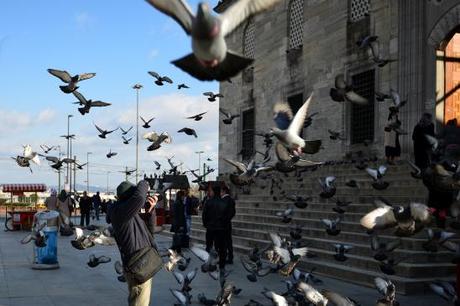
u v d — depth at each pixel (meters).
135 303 6.96
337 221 11.27
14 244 19.58
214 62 2.39
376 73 19.42
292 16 26.03
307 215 15.98
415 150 13.95
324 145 22.41
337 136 16.78
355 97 7.81
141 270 6.72
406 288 9.89
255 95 29.11
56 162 13.17
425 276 10.34
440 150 11.34
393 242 9.17
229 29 2.56
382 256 9.03
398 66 18.28
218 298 8.37
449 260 10.84
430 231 8.77
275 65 27.03
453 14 16.45
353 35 20.97
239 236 17.50
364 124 20.45
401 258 10.19
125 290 10.63
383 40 19.19
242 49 30.48
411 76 17.72
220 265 13.07
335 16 22.14
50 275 12.39
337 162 19.50
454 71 17.19
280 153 6.92
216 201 13.12
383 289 7.06
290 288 8.12
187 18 2.44
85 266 13.80
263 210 18.81
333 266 11.87
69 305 9.30
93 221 35.25
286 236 15.03
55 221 13.48
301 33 25.23
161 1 2.46
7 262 14.59
